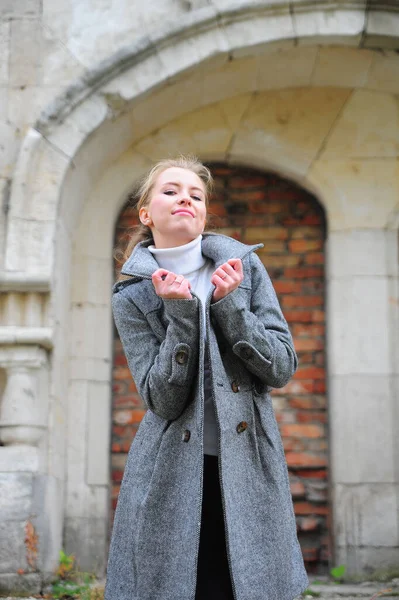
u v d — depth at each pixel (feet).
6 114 14.69
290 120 16.01
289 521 6.81
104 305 15.53
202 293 7.05
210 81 15.10
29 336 13.30
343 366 15.24
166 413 6.75
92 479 14.82
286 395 15.65
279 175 16.39
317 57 15.01
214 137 15.93
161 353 6.68
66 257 15.03
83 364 15.24
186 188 7.22
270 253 16.21
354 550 14.52
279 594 6.50
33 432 13.23
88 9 14.96
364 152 15.93
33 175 14.17
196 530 6.44
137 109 14.85
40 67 14.83
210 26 14.43
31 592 12.47
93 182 15.71
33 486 12.96
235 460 6.59
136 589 6.61
